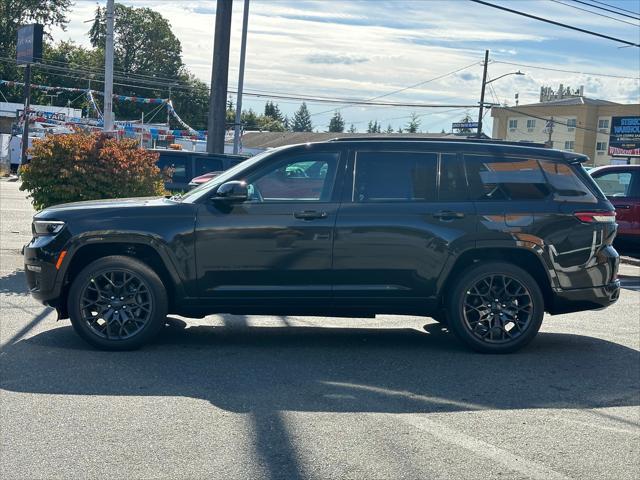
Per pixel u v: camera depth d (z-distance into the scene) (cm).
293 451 509
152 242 740
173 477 465
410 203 762
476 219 762
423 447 523
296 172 764
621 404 629
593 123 9219
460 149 780
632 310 1052
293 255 748
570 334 888
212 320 916
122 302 744
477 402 624
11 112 6156
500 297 772
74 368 687
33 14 8550
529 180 782
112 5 2191
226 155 2036
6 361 705
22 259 1311
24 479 459
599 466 500
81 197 1217
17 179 4091
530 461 505
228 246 745
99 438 525
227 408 591
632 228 1457
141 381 654
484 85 5762
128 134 4228
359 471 480
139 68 9362
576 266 778
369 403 612
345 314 773
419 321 946
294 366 714
